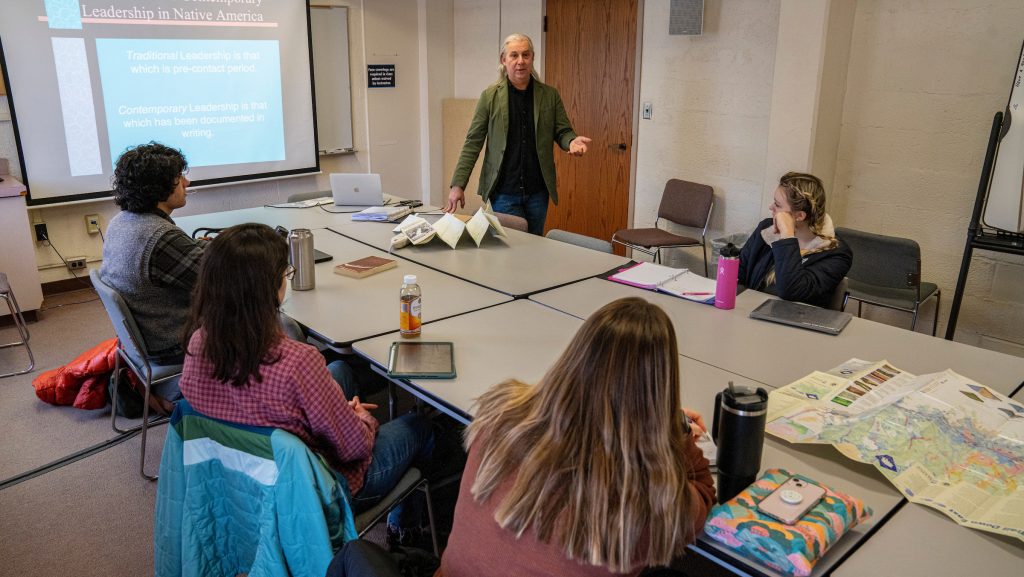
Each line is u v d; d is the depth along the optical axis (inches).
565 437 43.8
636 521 41.6
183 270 98.7
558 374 45.4
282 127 214.5
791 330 89.9
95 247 188.5
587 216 215.8
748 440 54.2
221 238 61.2
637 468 42.5
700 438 61.5
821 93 145.2
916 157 145.9
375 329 87.4
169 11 186.9
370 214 145.9
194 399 63.8
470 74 241.1
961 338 146.9
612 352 43.2
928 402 66.6
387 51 232.7
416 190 254.8
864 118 151.9
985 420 64.1
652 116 188.5
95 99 179.5
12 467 107.6
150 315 100.6
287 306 95.1
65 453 111.7
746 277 114.6
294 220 144.8
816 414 65.6
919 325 151.9
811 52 143.1
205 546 66.4
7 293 137.6
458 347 82.5
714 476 56.8
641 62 188.7
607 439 42.7
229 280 60.0
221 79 199.6
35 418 122.0
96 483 104.0
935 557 48.8
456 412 68.2
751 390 56.9
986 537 50.9
